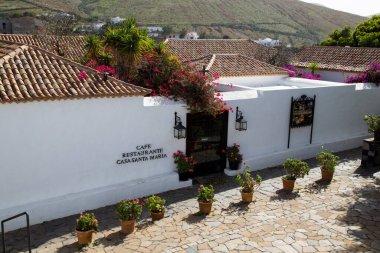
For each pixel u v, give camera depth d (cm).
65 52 2620
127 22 1736
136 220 1062
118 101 1148
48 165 1068
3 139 989
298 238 938
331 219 1044
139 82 1473
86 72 1186
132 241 941
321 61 2714
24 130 1014
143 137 1220
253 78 1905
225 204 1160
